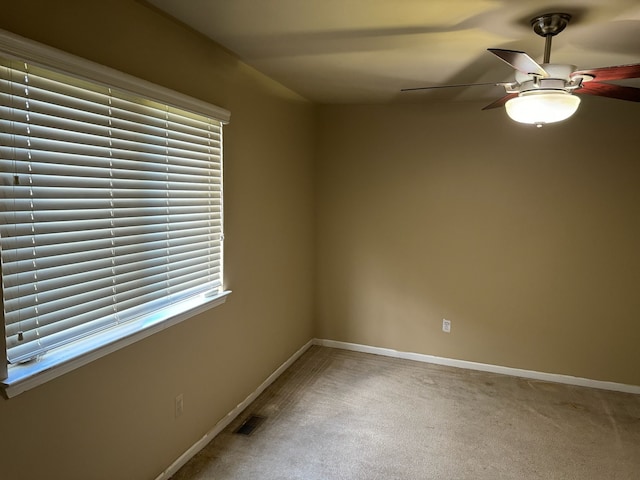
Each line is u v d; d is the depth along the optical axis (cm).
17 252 144
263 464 236
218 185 256
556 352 352
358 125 387
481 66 265
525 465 241
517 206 351
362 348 411
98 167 173
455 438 266
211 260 254
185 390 232
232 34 219
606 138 324
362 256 400
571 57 246
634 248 326
